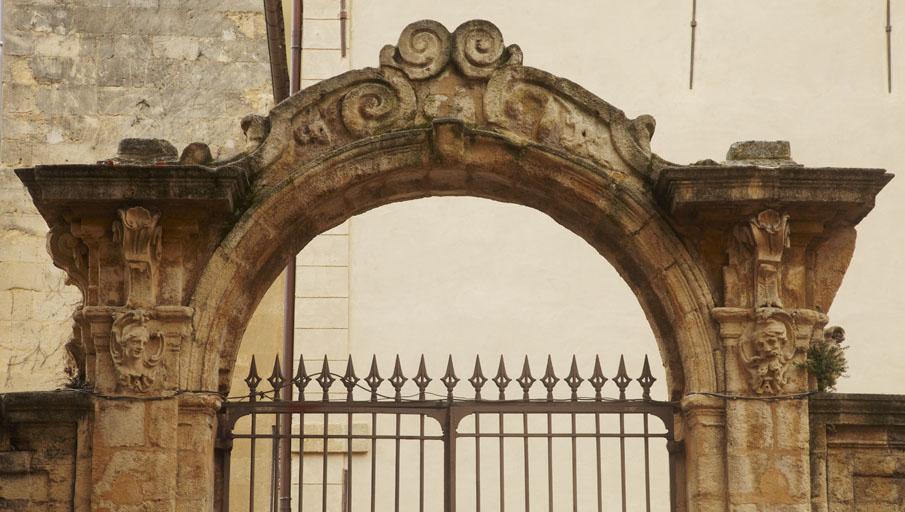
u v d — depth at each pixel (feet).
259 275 34.91
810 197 32.12
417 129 33.53
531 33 53.98
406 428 50.83
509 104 33.78
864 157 53.31
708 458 32.40
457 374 50.98
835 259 33.94
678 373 34.40
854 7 54.34
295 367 50.83
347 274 51.55
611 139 33.68
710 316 32.86
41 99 59.21
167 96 59.82
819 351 32.81
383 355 50.98
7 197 58.03
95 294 32.73
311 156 33.47
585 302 51.65
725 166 32.07
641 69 53.83
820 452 32.40
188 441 32.04
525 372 34.24
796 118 53.52
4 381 56.70
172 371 32.04
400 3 53.72
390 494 50.29
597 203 33.58
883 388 51.55
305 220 34.71
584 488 51.01
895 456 32.60
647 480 33.71
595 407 33.99
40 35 59.67
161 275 32.55
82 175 31.50
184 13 60.54
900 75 53.88
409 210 52.11
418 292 51.52
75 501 31.53
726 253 33.27
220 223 32.99
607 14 54.19
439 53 33.88
